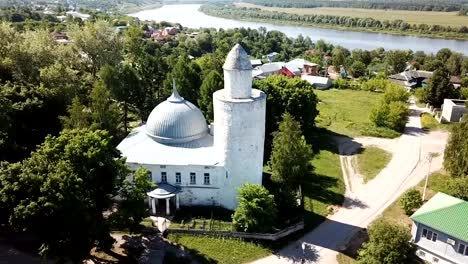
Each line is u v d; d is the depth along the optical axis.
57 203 41.25
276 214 57.94
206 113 89.81
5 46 82.44
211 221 57.16
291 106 90.06
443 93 126.75
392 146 94.69
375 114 107.00
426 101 132.12
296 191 68.81
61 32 195.00
